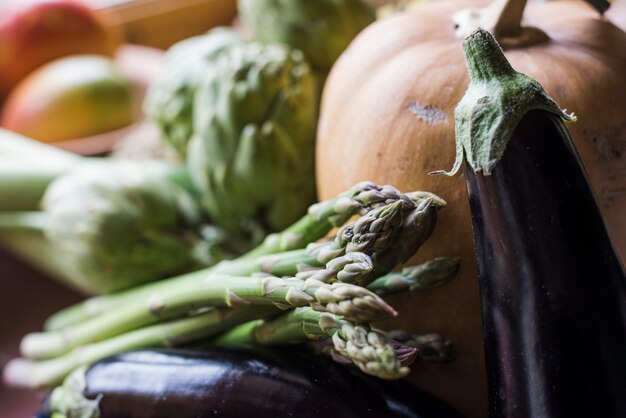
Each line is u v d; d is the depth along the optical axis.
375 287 0.38
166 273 0.53
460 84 0.38
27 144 0.64
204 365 0.40
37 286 0.67
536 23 0.41
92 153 0.67
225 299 0.39
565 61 0.38
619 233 0.37
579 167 0.32
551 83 0.37
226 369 0.39
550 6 0.42
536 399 0.33
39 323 0.63
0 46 0.72
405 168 0.38
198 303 0.41
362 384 0.38
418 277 0.37
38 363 0.53
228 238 0.53
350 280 0.34
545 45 0.39
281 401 0.37
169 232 0.54
